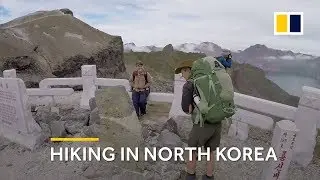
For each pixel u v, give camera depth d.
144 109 8.03
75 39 18.70
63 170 5.46
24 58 15.26
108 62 20.39
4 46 15.21
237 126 6.72
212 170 4.72
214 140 4.59
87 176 5.20
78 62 17.53
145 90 7.84
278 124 4.55
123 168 5.27
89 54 18.33
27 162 5.91
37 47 16.61
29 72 15.38
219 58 4.95
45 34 17.81
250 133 6.86
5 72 8.88
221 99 4.09
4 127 7.12
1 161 6.04
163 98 8.24
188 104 4.34
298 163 5.66
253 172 5.39
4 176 5.49
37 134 6.59
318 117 5.39
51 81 9.56
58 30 18.64
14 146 6.60
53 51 16.98
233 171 5.42
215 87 4.11
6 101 6.71
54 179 5.25
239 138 6.63
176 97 7.44
